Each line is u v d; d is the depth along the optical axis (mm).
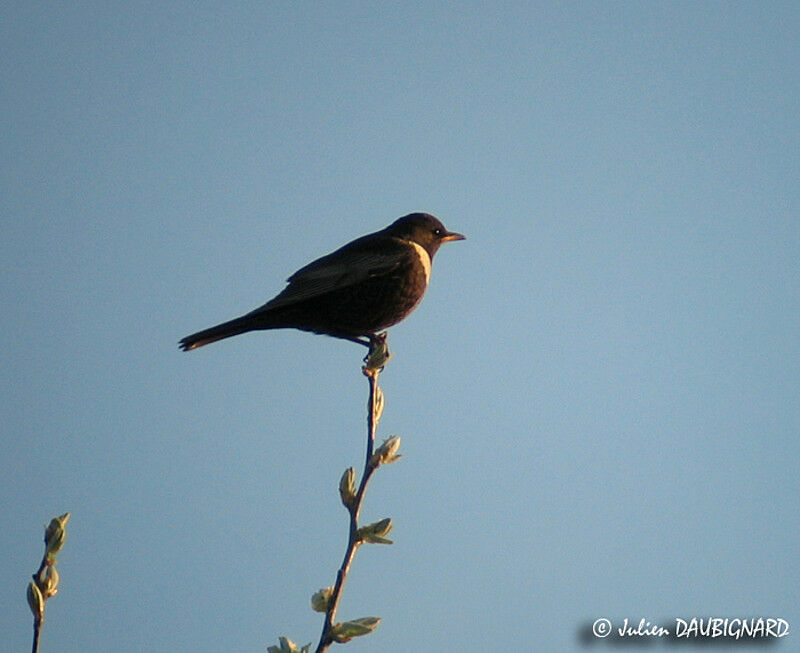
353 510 6383
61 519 5684
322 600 6227
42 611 5516
